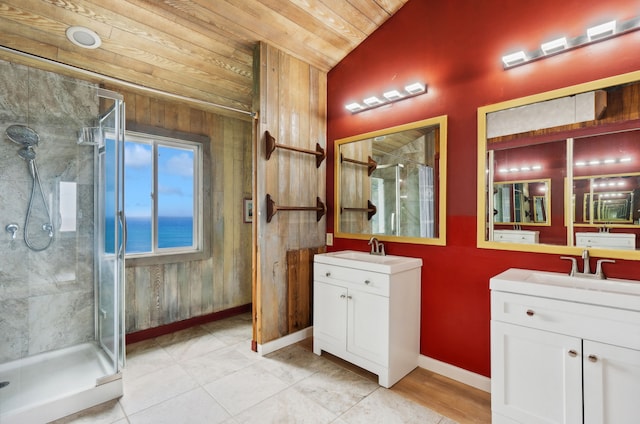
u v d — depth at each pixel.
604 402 1.30
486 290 2.04
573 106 1.75
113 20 2.06
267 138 2.54
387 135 2.60
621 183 1.61
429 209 2.32
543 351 1.44
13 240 2.19
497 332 1.57
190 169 3.26
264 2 2.16
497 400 1.56
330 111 3.07
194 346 2.70
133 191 2.89
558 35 1.79
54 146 2.30
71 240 2.38
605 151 1.66
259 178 2.54
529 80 1.89
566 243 1.76
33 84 2.21
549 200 1.82
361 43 2.79
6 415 1.60
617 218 1.62
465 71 2.16
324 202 3.08
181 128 3.09
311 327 2.93
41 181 2.27
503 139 1.98
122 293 2.07
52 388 1.84
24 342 2.21
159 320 2.95
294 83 2.79
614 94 1.63
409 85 2.36
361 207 2.79
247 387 2.04
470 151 2.12
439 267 2.26
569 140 1.76
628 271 1.58
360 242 2.80
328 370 2.27
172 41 2.34
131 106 2.79
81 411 1.79
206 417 1.74
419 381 2.13
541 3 1.85
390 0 2.42
